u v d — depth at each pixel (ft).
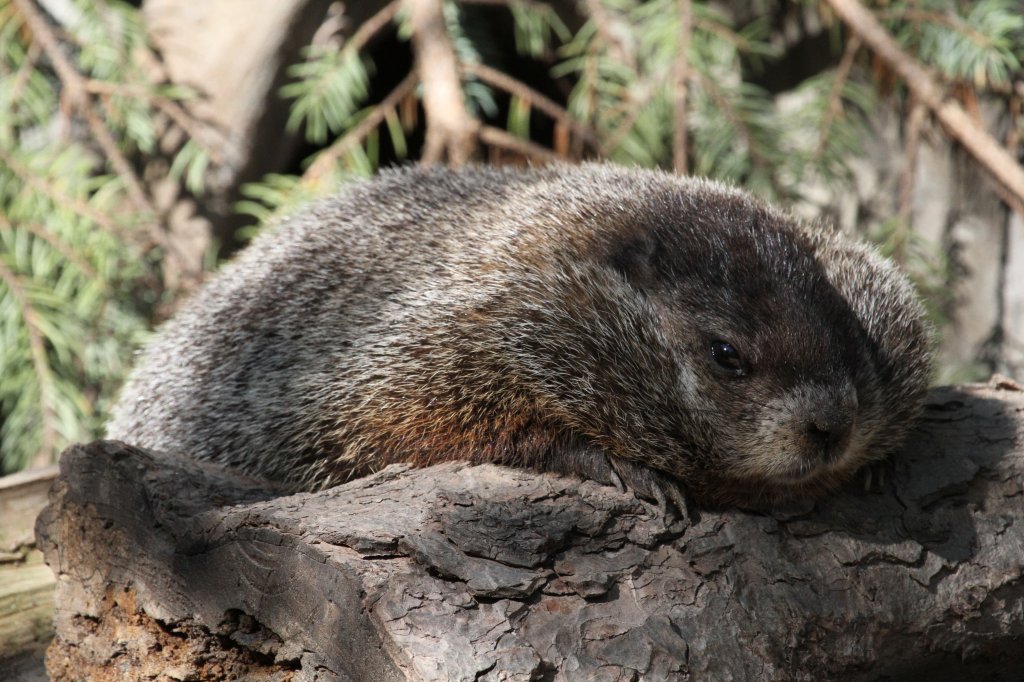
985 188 40.73
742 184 37.01
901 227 37.09
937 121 37.52
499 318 21.27
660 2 36.88
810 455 19.07
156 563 18.51
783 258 20.81
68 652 20.24
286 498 18.43
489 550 16.66
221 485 19.77
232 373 24.29
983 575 19.24
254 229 37.47
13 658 23.20
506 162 37.52
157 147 39.04
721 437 19.76
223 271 26.96
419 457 21.53
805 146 38.34
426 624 15.74
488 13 43.34
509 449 20.84
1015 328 41.39
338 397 22.30
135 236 35.68
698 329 20.18
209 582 17.87
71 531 19.76
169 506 18.84
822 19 41.16
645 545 17.85
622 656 16.31
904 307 21.77
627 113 37.27
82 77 35.58
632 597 17.04
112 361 35.47
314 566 16.57
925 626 18.76
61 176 34.24
